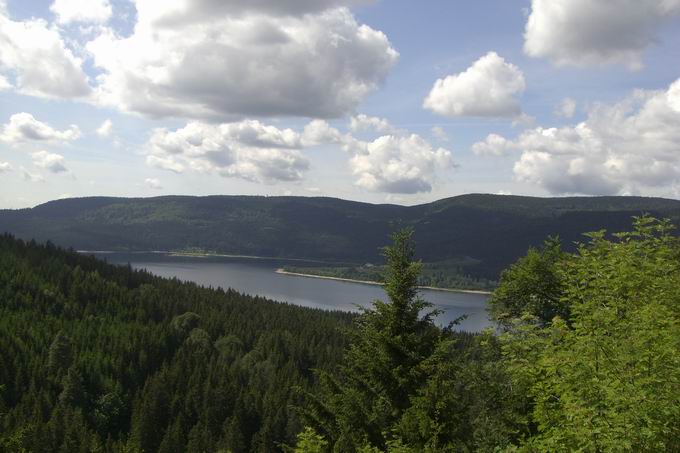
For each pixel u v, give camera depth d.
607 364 14.52
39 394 120.31
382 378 22.45
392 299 23.41
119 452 100.06
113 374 146.62
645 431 12.41
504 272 40.06
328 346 176.50
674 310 18.88
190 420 123.31
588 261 22.12
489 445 20.52
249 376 154.75
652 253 21.84
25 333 162.50
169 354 171.12
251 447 114.75
